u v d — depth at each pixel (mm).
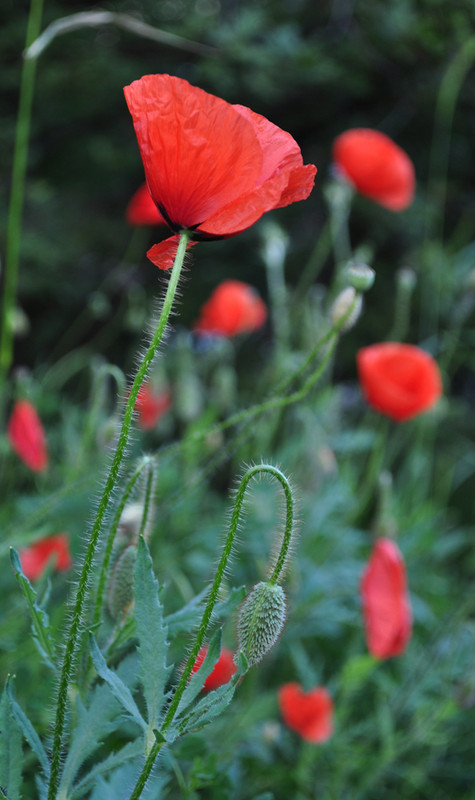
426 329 2252
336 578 1178
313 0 2639
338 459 1296
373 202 2326
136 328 1330
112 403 1421
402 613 970
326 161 2549
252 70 2299
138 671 798
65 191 2562
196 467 1188
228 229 685
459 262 1568
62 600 1064
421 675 1109
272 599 720
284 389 921
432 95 2350
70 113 2479
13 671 988
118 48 2498
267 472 690
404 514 1333
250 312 1289
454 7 2010
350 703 1177
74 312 2426
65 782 739
